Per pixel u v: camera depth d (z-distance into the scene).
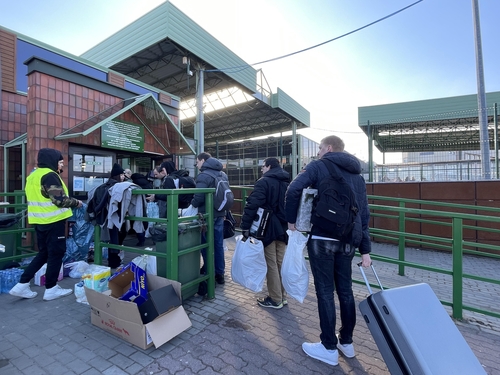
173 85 14.48
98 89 5.98
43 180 3.27
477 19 8.70
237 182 26.19
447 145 25.69
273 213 3.24
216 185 3.84
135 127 6.50
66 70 5.38
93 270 3.34
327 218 2.15
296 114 19.45
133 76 13.32
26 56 6.70
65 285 3.90
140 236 6.02
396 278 4.72
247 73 13.87
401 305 1.80
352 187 2.35
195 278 3.41
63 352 2.38
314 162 2.41
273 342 2.62
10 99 6.50
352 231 2.25
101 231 3.67
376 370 2.27
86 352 2.39
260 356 2.41
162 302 2.50
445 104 15.34
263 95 16.16
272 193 3.24
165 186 4.76
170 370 2.20
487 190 6.68
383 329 1.79
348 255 2.32
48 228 3.35
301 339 2.68
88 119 5.52
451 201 6.96
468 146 25.64
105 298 2.63
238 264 3.23
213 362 2.31
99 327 2.77
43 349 2.42
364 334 2.85
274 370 2.24
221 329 2.82
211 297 3.52
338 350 2.49
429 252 6.80
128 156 7.48
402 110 16.11
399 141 23.52
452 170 15.25
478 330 3.00
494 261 6.09
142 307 2.50
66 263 4.39
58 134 5.20
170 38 9.69
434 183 7.11
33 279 4.07
